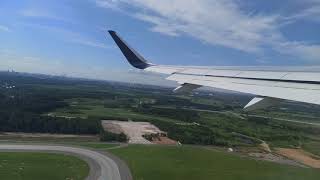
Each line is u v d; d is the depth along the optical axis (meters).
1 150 72.69
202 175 60.19
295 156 83.31
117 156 72.31
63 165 63.28
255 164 70.44
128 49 22.59
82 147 80.00
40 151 73.50
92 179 55.88
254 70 17.80
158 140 98.31
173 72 20.72
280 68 17.20
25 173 57.34
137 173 60.12
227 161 72.06
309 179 58.62
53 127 101.69
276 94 13.30
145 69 22.11
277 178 58.69
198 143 97.06
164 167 64.81
